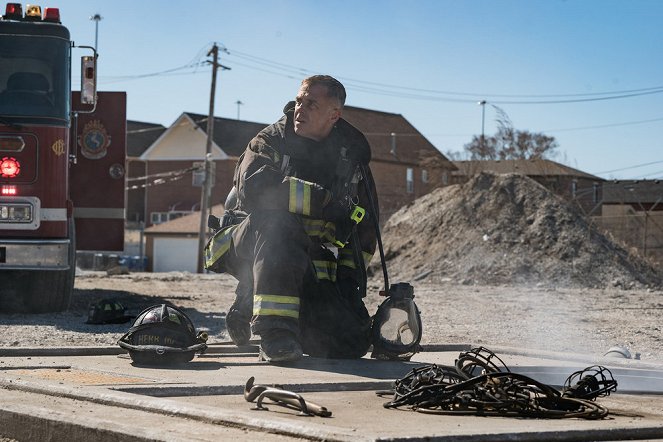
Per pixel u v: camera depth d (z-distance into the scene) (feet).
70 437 12.42
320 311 20.89
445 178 205.67
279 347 19.15
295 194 19.42
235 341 22.54
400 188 227.20
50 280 38.27
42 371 17.89
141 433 11.39
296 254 19.42
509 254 99.45
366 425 12.16
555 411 13.53
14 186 36.40
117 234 41.47
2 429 13.64
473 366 16.51
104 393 14.11
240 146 225.15
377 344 20.84
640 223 131.03
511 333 37.81
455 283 96.73
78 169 41.37
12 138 36.37
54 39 37.35
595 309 56.49
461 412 13.35
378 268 105.50
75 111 39.19
